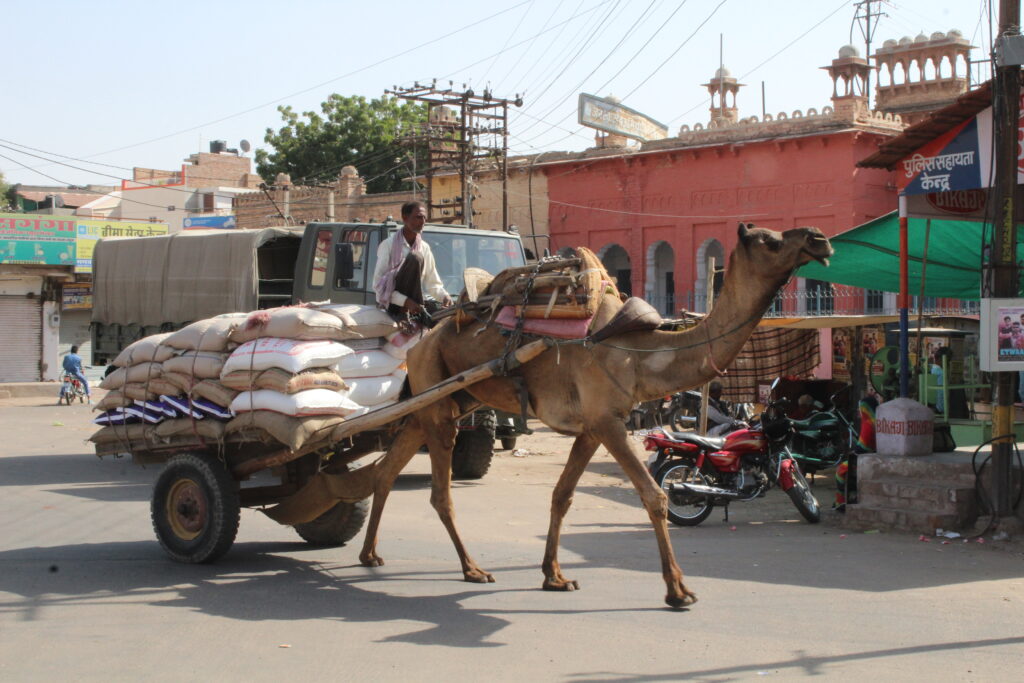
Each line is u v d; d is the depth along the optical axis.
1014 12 8.63
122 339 16.28
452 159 36.91
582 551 8.60
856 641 5.83
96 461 15.25
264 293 14.41
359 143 53.03
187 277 14.60
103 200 56.31
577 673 5.31
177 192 54.62
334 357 7.62
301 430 7.34
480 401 7.53
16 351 32.94
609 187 32.81
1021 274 10.59
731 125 30.06
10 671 5.43
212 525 7.82
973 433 11.68
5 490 12.25
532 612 6.55
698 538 9.25
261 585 7.39
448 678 5.25
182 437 8.15
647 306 6.71
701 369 6.32
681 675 5.26
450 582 7.46
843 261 13.18
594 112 32.47
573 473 7.11
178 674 5.36
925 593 6.95
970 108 9.35
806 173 28.12
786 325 14.94
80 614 6.60
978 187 9.55
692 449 10.14
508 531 9.62
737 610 6.54
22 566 8.03
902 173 10.20
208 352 8.02
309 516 8.13
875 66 33.69
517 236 14.00
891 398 13.26
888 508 9.39
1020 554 8.16
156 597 7.04
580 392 6.65
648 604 6.72
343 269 12.34
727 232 29.92
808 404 12.85
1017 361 8.46
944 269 13.22
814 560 8.10
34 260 32.53
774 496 12.01
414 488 12.48
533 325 6.90
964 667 5.35
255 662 5.56
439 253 13.09
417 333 8.34
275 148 54.16
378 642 5.92
